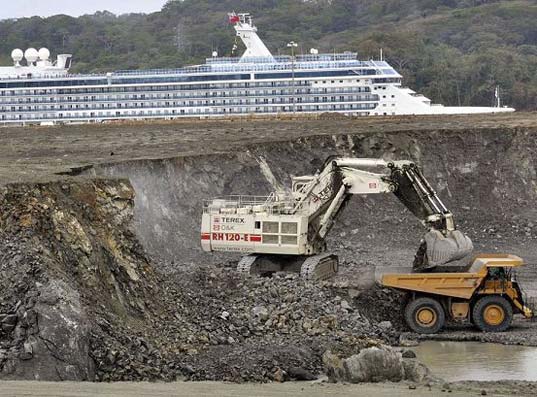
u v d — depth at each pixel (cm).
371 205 8525
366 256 7506
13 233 4234
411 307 5072
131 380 3697
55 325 3709
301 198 5778
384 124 11000
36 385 3444
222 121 13125
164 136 10750
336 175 5706
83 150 9506
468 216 8981
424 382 3797
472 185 9362
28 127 13888
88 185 4838
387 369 3841
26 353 3659
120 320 4128
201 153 8569
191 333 4334
